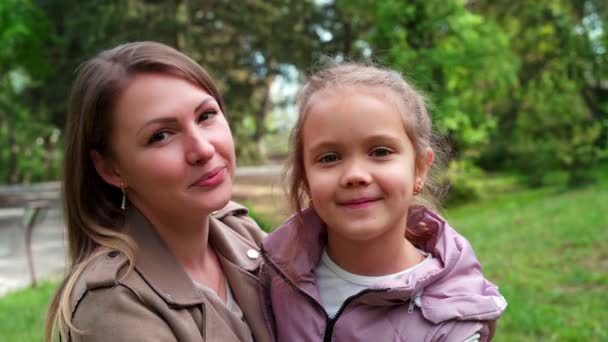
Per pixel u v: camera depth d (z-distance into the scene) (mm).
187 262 1700
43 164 31031
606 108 18094
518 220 9898
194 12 19297
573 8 19750
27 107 21094
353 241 1655
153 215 1623
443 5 12562
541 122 18156
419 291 1592
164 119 1514
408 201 1596
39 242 12375
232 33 20188
